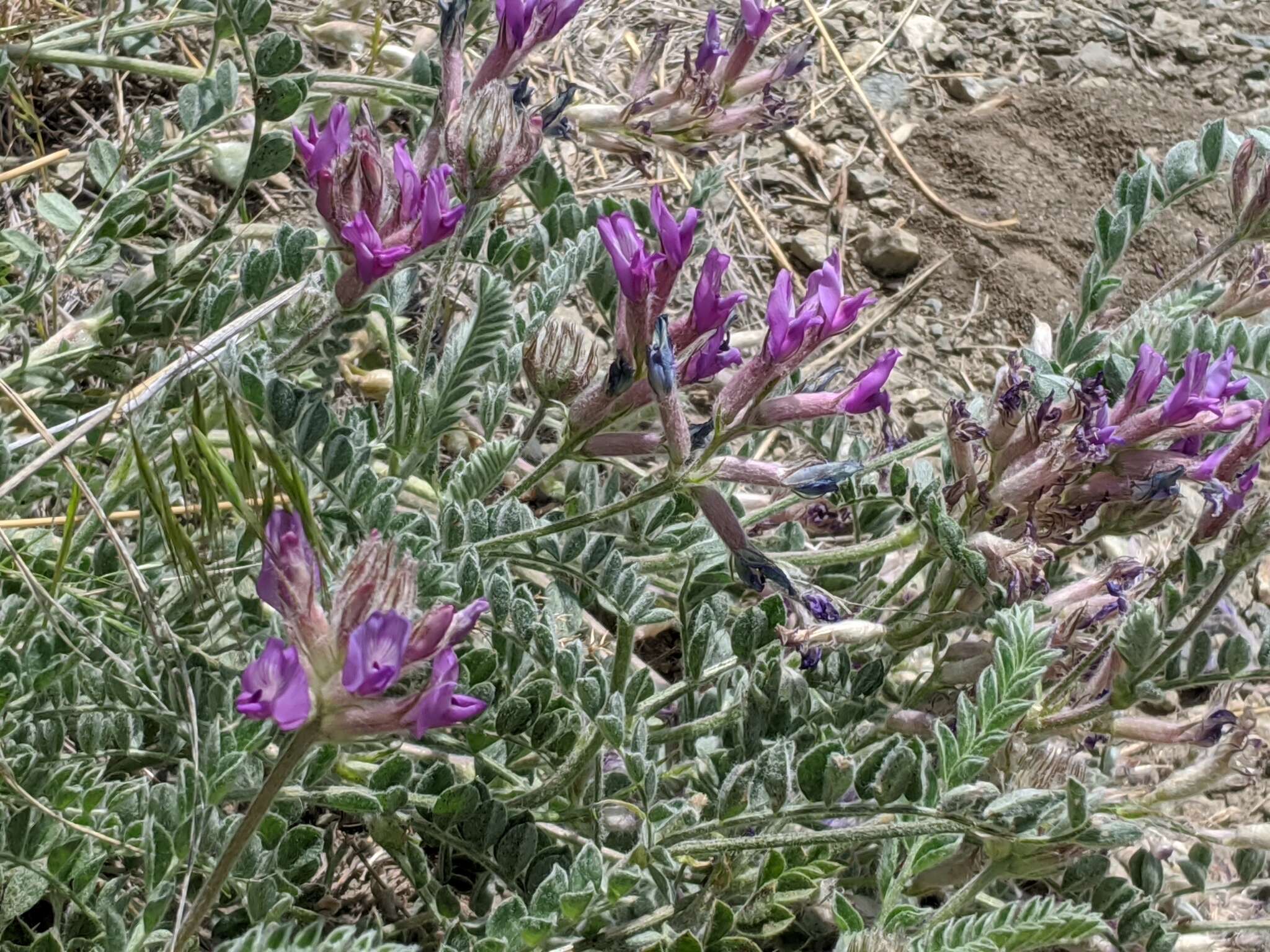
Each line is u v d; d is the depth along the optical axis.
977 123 0.50
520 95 0.25
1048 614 0.25
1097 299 0.30
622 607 0.23
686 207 0.43
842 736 0.25
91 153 0.28
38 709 0.21
